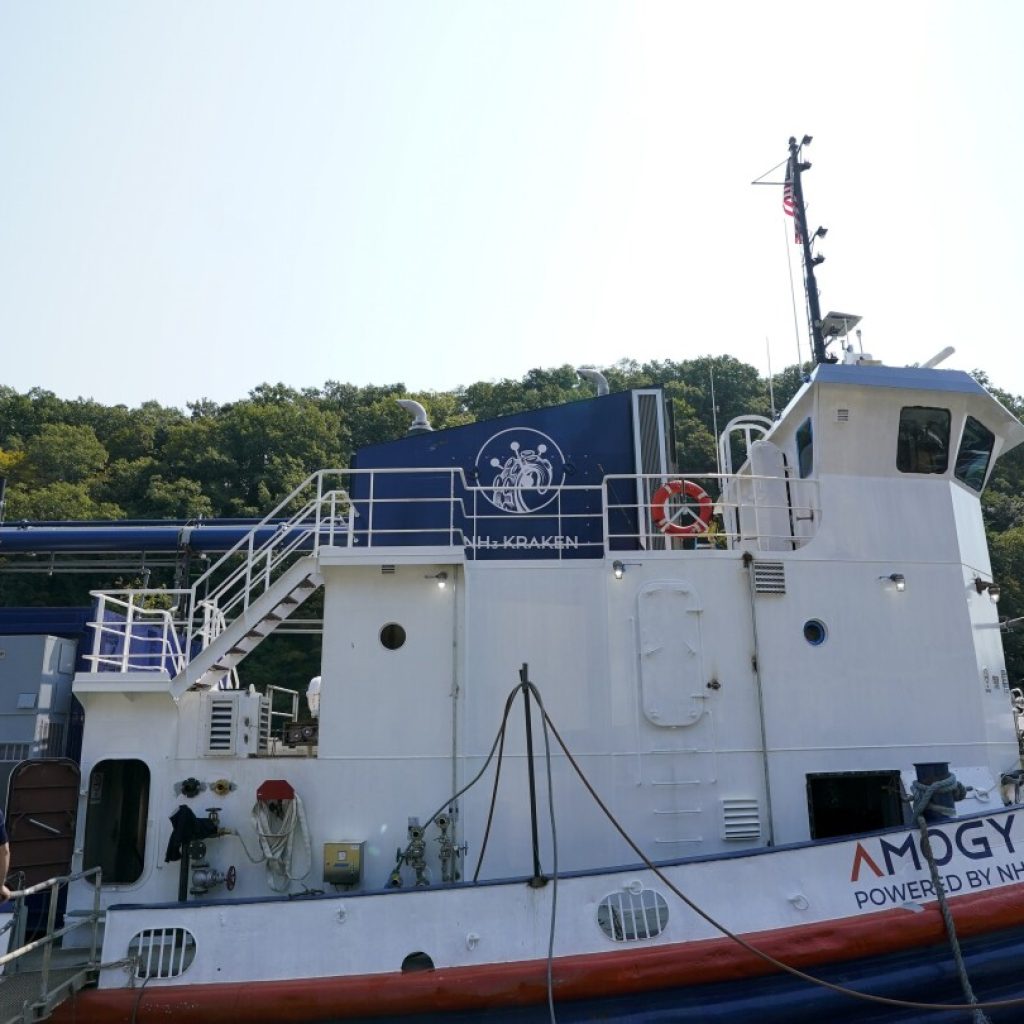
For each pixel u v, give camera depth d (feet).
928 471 38.32
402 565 34.37
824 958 27.43
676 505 38.01
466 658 33.78
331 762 33.14
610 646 34.17
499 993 26.37
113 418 230.68
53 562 58.95
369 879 32.12
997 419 39.52
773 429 43.16
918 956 27.94
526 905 27.63
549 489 37.96
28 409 226.38
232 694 33.96
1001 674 38.14
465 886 27.71
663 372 244.83
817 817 35.50
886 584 36.42
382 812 32.71
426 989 26.32
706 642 34.45
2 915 28.58
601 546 39.27
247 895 32.19
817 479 37.29
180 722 33.63
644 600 34.53
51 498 157.48
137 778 35.60
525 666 29.09
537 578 34.68
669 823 32.78
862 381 37.42
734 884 28.27
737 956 27.17
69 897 32.07
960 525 38.42
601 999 26.58
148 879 32.32
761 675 34.42
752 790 33.37
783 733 34.04
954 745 35.17
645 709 33.47
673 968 26.89
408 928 27.27
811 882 28.55
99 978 26.84
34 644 38.42
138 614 50.19
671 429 42.45
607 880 28.04
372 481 38.17
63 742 39.83
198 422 194.59
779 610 35.24
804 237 45.37
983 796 34.40
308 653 126.82
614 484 40.34
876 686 35.22
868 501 37.35
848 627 35.65
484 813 32.55
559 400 223.10
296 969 26.81
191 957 26.94
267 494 163.43
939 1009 27.17
